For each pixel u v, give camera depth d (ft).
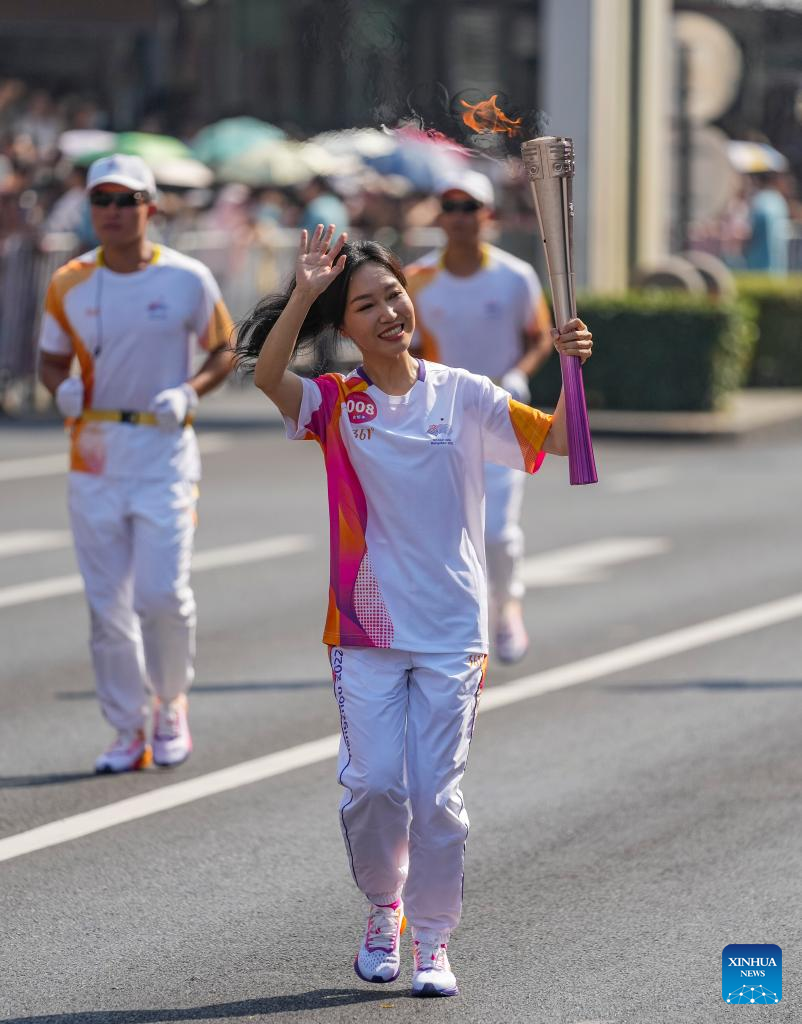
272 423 160.15
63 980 43.98
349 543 42.78
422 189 191.11
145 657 61.11
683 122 192.95
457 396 43.27
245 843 54.34
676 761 62.80
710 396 159.33
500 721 68.33
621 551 103.71
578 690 73.05
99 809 57.62
